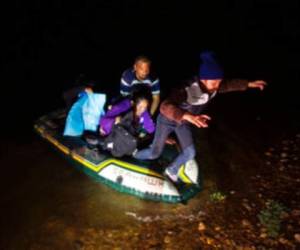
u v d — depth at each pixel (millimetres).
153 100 4879
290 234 3824
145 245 3732
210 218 4098
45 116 5523
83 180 4688
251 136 5703
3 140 5367
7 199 4344
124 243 3762
